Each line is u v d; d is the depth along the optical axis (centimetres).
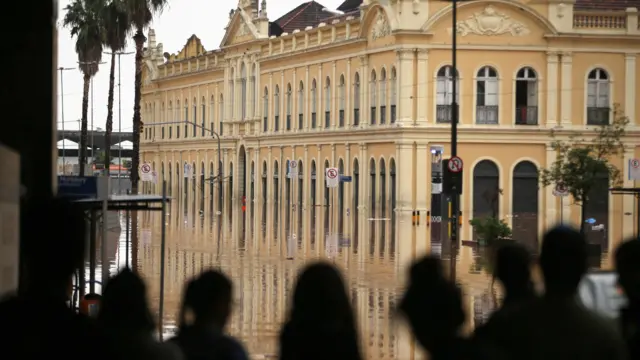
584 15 8456
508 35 8381
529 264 1188
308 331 1006
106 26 8162
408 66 8369
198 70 12744
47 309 949
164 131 13975
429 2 8362
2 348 934
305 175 10131
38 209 965
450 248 5366
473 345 951
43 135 1603
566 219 7831
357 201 9219
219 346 1059
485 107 8406
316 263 1033
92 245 2773
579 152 5322
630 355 1214
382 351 2450
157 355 973
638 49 8456
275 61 10800
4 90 1588
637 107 8488
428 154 8344
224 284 1080
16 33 1574
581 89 8431
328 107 9775
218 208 10475
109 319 998
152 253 5047
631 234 6297
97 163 18488
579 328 1041
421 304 949
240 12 11538
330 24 9744
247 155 11469
